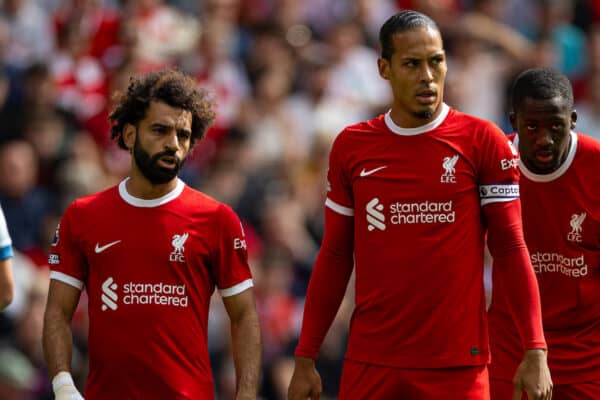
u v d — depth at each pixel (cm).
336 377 4188
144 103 2438
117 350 2417
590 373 2644
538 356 2378
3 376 3972
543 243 2633
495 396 2658
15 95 4900
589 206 2605
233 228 2480
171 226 2448
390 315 2436
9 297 2738
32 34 5416
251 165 4866
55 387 2397
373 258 2445
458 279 2409
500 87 5372
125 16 5325
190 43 5412
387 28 2436
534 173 2605
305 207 4759
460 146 2423
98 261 2442
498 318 2659
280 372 4147
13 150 4556
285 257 4334
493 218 2430
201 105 2488
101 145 4969
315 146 5050
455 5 5888
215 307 4194
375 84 5500
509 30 5700
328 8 5781
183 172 4881
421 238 2412
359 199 2461
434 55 2403
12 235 4453
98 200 2480
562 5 5909
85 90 5159
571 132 2630
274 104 5225
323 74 5372
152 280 2430
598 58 5225
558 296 2639
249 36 5531
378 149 2450
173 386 2414
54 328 2441
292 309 4312
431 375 2412
